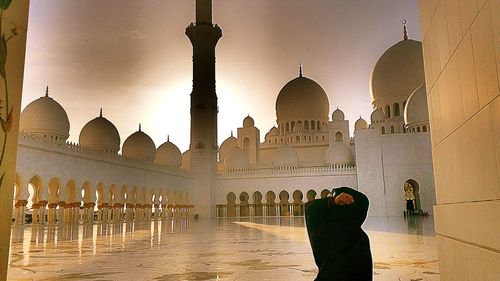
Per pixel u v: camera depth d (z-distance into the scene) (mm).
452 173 4215
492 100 2898
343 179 47500
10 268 7430
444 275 4746
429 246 10773
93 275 6562
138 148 48562
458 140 3914
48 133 40188
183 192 47094
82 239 14766
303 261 8055
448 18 4051
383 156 42812
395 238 13500
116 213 35906
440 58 4508
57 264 7941
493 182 2973
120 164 36531
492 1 2783
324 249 3475
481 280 3299
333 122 55594
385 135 43094
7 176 3451
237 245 11836
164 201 43750
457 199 4059
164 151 53812
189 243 12766
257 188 50312
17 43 3611
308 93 59531
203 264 7754
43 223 27641
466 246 3738
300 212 52469
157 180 42188
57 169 29109
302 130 58906
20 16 3662
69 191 31672
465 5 3449
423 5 5383
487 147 3072
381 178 42438
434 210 5270
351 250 3398
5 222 3428
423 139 42250
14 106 3549
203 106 48844
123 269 7184
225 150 63844
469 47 3387
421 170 41812
